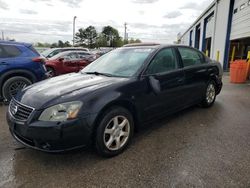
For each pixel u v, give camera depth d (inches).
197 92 185.9
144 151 125.4
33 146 108.2
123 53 163.2
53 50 522.9
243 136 143.9
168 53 159.6
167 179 100.0
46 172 106.9
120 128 123.0
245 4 457.1
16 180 101.0
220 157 117.7
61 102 105.8
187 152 123.4
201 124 165.6
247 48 577.9
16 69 229.6
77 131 105.1
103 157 118.7
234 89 311.7
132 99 127.0
